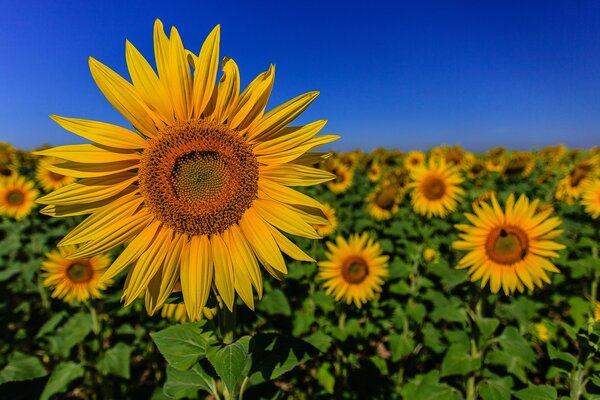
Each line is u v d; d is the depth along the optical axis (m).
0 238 1.18
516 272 0.54
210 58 0.26
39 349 0.83
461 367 0.51
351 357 0.69
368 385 0.67
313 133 0.28
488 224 0.57
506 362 0.55
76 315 0.66
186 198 0.28
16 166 1.65
